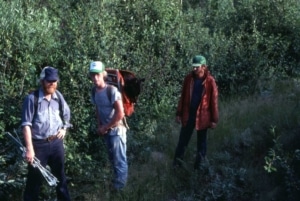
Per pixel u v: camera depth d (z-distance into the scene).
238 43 11.78
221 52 11.40
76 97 8.04
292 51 12.45
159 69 9.95
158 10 11.06
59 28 8.88
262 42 12.16
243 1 13.20
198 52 11.04
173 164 7.84
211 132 8.65
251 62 11.48
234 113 9.51
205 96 7.49
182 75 10.37
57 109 6.32
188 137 7.74
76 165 7.61
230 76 11.32
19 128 7.43
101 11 9.57
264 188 6.94
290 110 8.66
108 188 7.43
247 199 6.85
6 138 7.38
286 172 6.71
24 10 9.21
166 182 7.43
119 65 8.95
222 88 11.37
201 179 7.34
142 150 8.61
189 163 7.91
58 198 6.60
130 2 11.04
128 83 7.24
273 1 12.84
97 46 8.64
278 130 8.07
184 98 7.68
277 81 11.38
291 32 12.60
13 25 7.96
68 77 8.12
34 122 6.18
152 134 9.11
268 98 10.19
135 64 9.66
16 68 7.85
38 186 6.40
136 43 10.15
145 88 9.51
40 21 8.66
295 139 7.59
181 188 7.32
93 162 7.89
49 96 6.24
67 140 7.67
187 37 11.27
